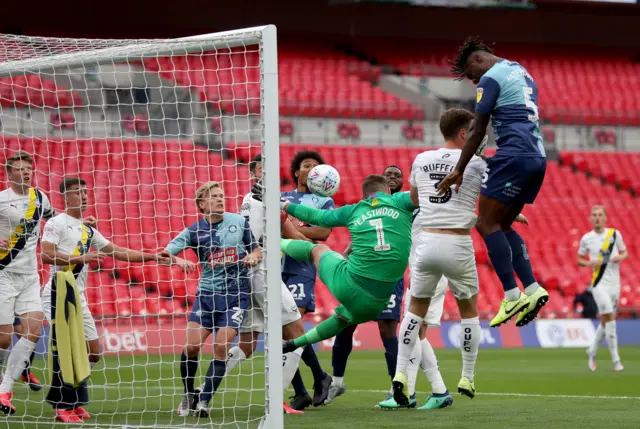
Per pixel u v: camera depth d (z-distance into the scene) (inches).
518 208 948.6
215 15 3988.7
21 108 2748.5
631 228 3388.3
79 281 1113.4
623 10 4367.6
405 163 3550.7
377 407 1111.6
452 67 986.7
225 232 1050.1
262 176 846.5
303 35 4180.6
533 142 908.0
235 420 956.6
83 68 1093.1
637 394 1307.8
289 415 1019.3
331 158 3486.7
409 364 1101.1
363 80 3983.8
